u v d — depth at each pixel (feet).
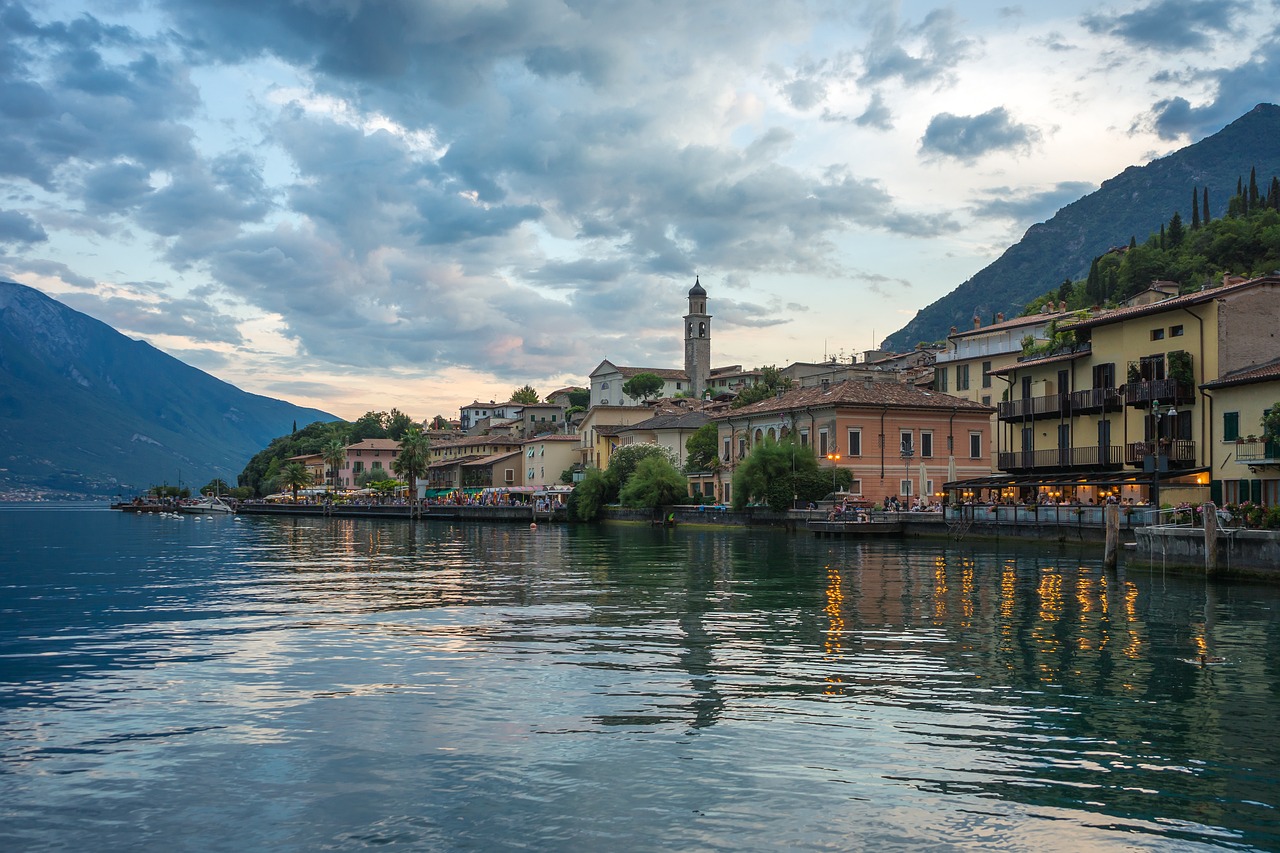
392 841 38.37
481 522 432.66
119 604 111.65
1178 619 93.04
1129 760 47.83
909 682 64.75
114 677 67.41
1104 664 70.95
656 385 599.57
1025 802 42.34
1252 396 166.30
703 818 40.42
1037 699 59.93
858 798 42.63
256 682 65.51
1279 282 178.50
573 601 111.65
